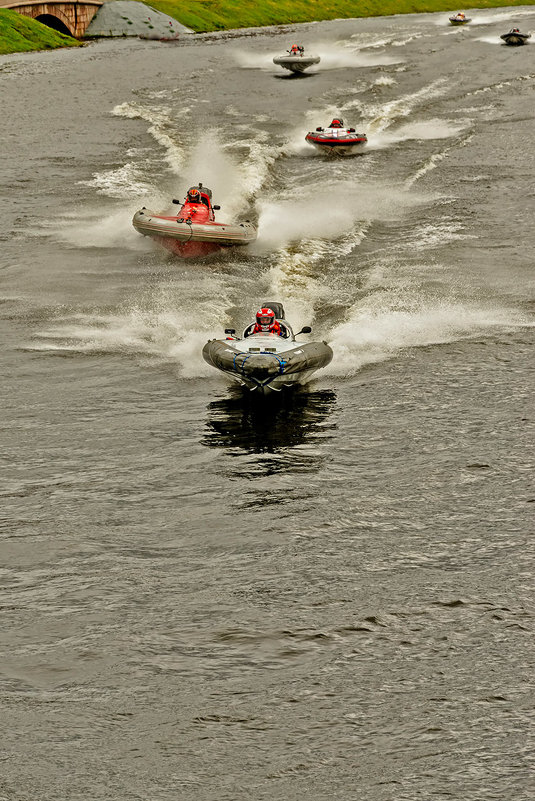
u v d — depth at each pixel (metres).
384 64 164.88
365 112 115.00
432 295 50.75
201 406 37.72
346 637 23.80
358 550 27.67
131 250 60.41
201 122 109.69
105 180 78.69
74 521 29.22
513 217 66.19
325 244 61.12
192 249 58.97
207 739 20.58
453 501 30.34
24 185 77.19
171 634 23.92
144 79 147.75
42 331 45.78
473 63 161.62
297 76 152.50
